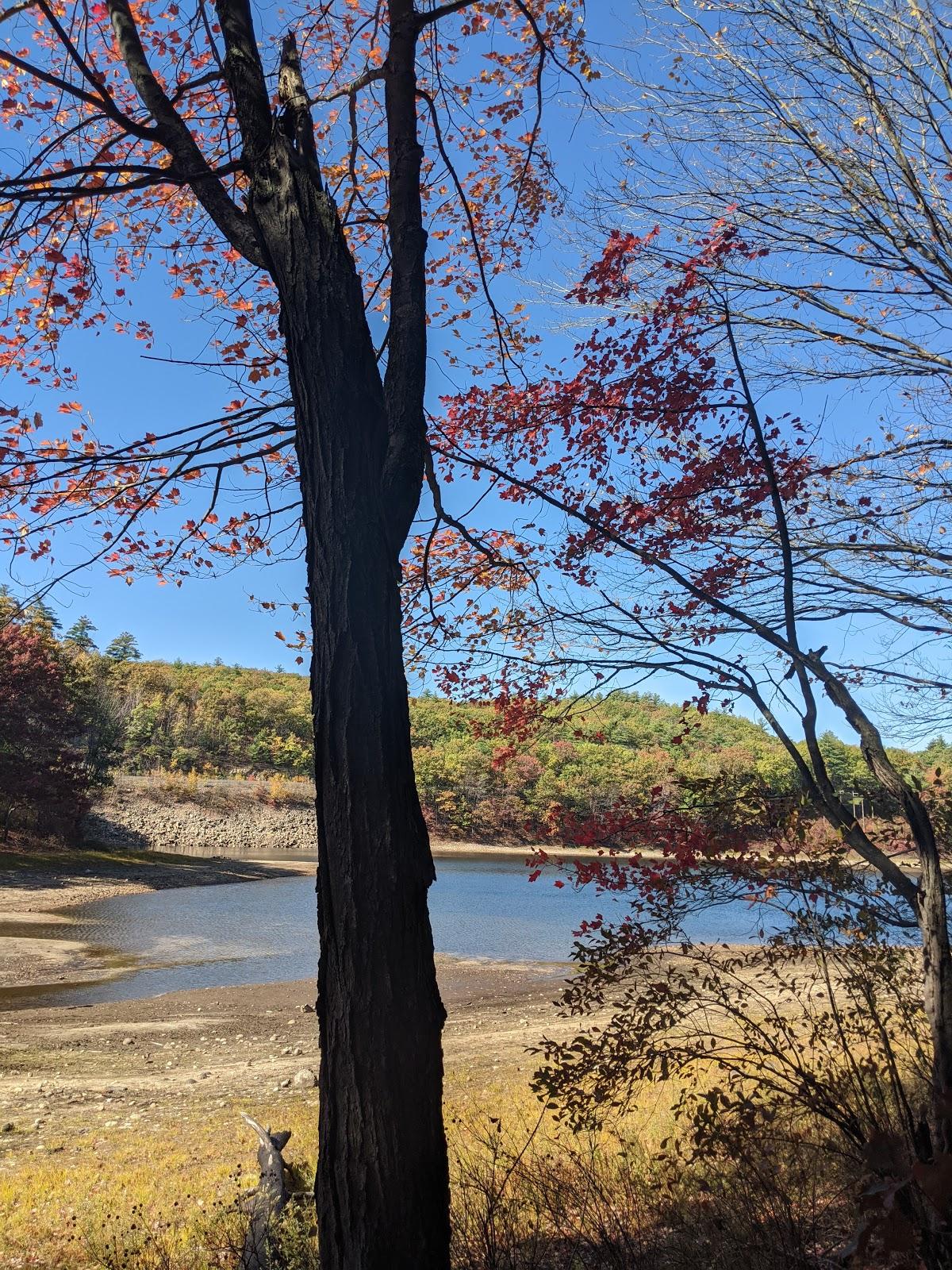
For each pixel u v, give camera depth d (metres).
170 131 2.97
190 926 30.81
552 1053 4.55
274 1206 5.77
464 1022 15.75
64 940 26.69
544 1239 4.33
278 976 22.05
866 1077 4.29
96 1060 13.56
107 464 3.59
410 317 2.92
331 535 2.50
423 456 2.78
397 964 2.27
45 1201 7.05
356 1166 2.19
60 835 50.31
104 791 69.88
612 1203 4.86
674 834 4.23
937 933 3.06
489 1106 8.70
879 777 3.30
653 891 4.28
